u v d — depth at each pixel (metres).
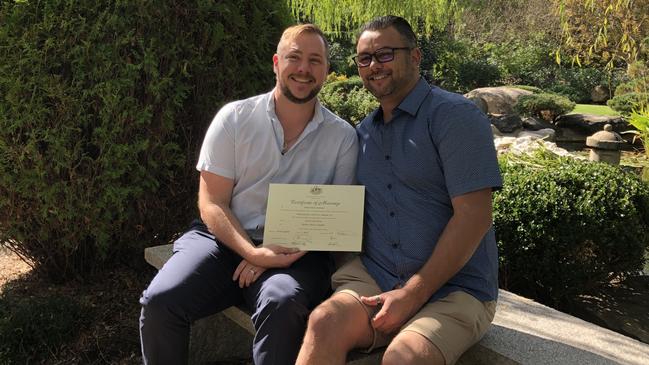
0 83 2.67
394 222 2.10
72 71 2.70
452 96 2.07
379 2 10.10
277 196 2.25
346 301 1.90
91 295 3.21
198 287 2.10
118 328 2.98
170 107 2.86
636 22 6.44
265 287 2.01
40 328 2.80
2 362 2.65
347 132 2.38
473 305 1.94
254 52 3.16
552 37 18.38
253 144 2.32
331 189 2.23
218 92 3.05
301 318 1.95
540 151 4.98
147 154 2.89
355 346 1.89
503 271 3.66
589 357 1.98
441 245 1.92
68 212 2.84
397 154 2.12
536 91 14.90
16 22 2.64
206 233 2.34
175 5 2.80
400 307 1.84
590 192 3.59
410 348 1.73
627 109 12.45
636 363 1.96
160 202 3.09
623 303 3.74
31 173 2.76
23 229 3.04
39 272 3.40
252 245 2.16
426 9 10.77
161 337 2.07
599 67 18.05
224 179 2.31
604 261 3.64
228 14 2.99
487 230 1.96
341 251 2.30
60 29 2.66
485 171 1.93
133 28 2.72
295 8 10.02
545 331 2.21
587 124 12.59
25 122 2.69
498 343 2.07
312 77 2.26
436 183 2.06
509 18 19.70
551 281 3.55
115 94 2.68
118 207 2.88
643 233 3.68
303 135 2.33
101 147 2.75
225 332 2.85
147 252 2.74
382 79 2.16
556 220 3.50
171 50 2.79
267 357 1.93
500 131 12.34
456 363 2.11
